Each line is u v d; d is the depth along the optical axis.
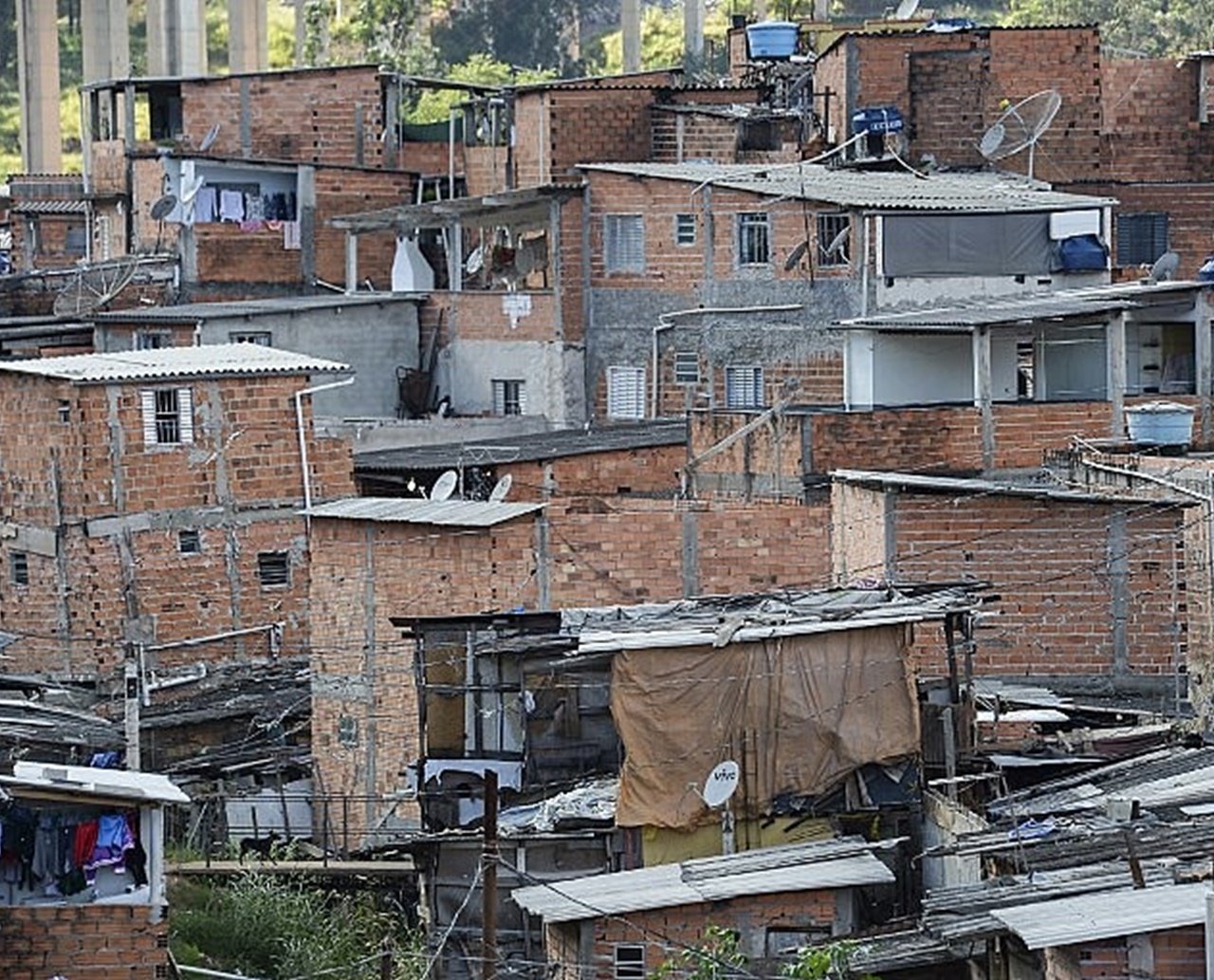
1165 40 184.38
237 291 137.62
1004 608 74.94
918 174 122.06
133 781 61.56
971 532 75.38
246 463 102.50
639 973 59.72
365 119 145.25
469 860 66.25
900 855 64.38
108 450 100.81
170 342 120.31
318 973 65.00
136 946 60.12
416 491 101.38
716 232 116.31
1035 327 94.12
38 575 101.94
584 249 120.06
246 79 145.25
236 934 69.94
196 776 86.00
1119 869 52.97
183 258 136.75
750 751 65.06
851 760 65.12
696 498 93.38
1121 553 74.62
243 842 82.56
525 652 68.81
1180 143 130.62
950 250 111.06
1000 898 52.69
